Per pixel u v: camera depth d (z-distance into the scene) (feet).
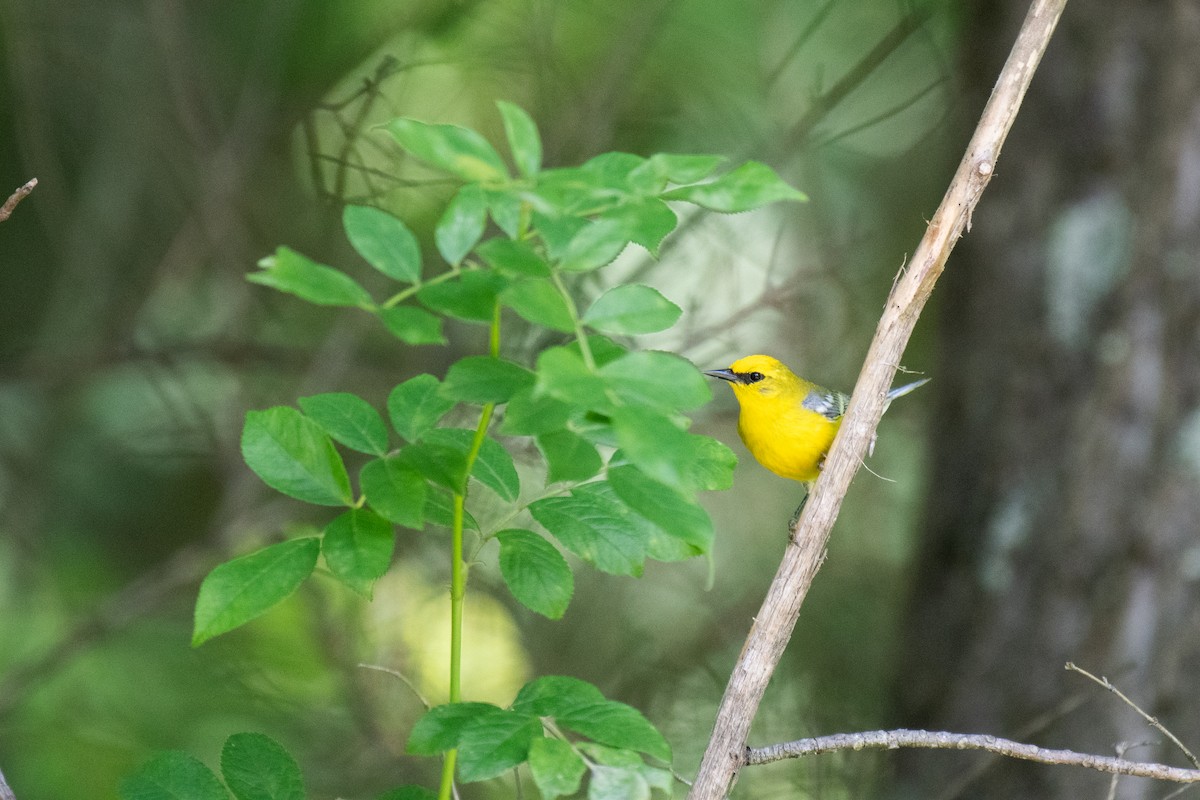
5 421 39.99
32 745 34.71
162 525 41.52
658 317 10.23
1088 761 14.01
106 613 35.53
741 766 14.34
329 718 37.50
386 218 10.97
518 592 12.59
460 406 36.99
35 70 36.65
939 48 40.09
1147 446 28.53
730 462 13.20
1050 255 29.27
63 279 39.45
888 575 40.91
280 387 40.81
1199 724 28.25
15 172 39.01
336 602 38.78
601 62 38.99
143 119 39.50
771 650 14.58
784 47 40.86
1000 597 29.53
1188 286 28.43
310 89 37.88
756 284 40.91
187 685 37.22
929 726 30.32
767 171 10.86
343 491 12.39
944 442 30.91
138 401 41.65
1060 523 28.99
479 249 10.23
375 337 40.42
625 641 40.14
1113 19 28.89
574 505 12.91
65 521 40.47
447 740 11.43
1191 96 28.53
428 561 39.70
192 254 38.86
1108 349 28.73
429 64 34.83
